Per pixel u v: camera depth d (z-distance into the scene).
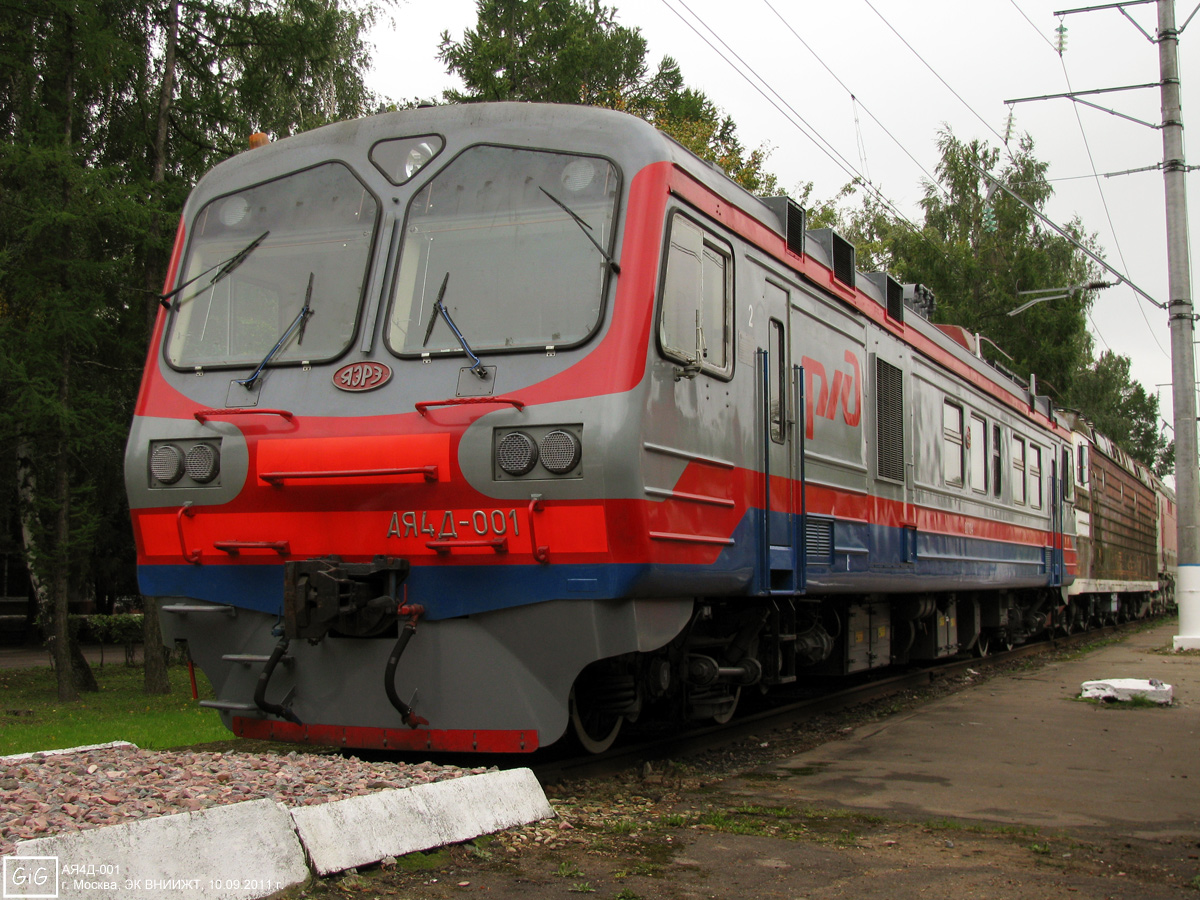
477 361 5.73
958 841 5.03
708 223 6.51
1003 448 14.20
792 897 4.08
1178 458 17.92
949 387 11.89
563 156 6.05
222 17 14.30
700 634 7.47
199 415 6.11
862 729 8.61
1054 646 18.31
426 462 5.61
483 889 4.01
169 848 3.54
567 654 5.61
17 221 12.36
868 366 9.42
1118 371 55.72
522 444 5.50
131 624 23.11
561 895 3.98
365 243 6.26
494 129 6.23
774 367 7.45
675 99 27.50
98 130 14.59
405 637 5.68
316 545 5.91
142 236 12.91
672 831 5.04
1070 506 18.38
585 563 5.48
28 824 3.76
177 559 6.22
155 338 6.54
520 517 5.52
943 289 32.44
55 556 12.80
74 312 12.05
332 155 6.53
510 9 29.11
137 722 10.37
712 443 6.39
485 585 5.65
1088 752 7.57
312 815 4.07
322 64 15.12
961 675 12.99
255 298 6.40
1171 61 17.88
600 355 5.59
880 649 10.60
